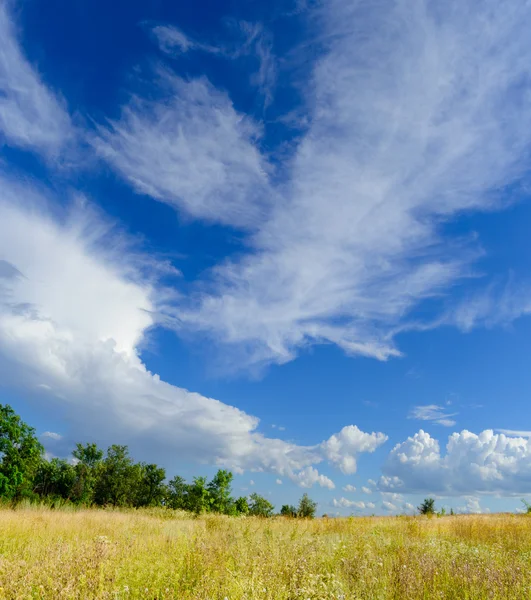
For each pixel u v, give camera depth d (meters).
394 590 6.35
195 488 29.08
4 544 8.73
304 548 8.74
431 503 33.53
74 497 52.72
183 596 5.52
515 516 22.17
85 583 5.33
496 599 6.01
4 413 41.81
